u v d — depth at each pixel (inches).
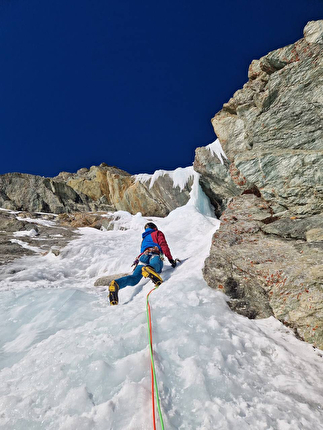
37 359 81.1
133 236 300.7
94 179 560.4
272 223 149.4
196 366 71.5
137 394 62.9
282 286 107.2
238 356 78.9
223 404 60.4
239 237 145.9
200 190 345.1
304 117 172.1
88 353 78.9
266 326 99.3
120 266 201.8
